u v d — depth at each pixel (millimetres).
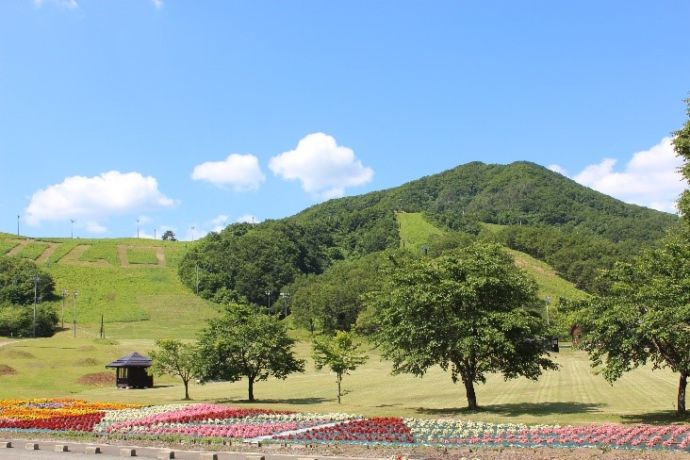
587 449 19453
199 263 180125
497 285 31359
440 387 48812
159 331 120625
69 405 36219
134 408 34281
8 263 146125
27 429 26719
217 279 170750
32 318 108188
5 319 106125
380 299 33750
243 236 197375
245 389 52906
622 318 25078
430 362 32062
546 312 59688
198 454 19750
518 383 48594
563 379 50156
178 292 163375
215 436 23922
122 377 58406
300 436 23312
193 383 61406
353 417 28797
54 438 24297
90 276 166250
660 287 24609
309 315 127188
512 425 24953
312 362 77312
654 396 37000
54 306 137250
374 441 22078
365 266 149125
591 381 47875
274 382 58906
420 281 31828
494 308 31812
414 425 25469
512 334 30969
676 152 34156
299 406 36625
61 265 173625
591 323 27016
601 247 166750
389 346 33188
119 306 143375
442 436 22797
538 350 32250
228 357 42188
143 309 143000
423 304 31062
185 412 31312
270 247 186000
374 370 69375
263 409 33438
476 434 23031
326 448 20750
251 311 44094
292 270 182500
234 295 167375
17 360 68250
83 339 95375
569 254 165375
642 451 18844
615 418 27375
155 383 62250
